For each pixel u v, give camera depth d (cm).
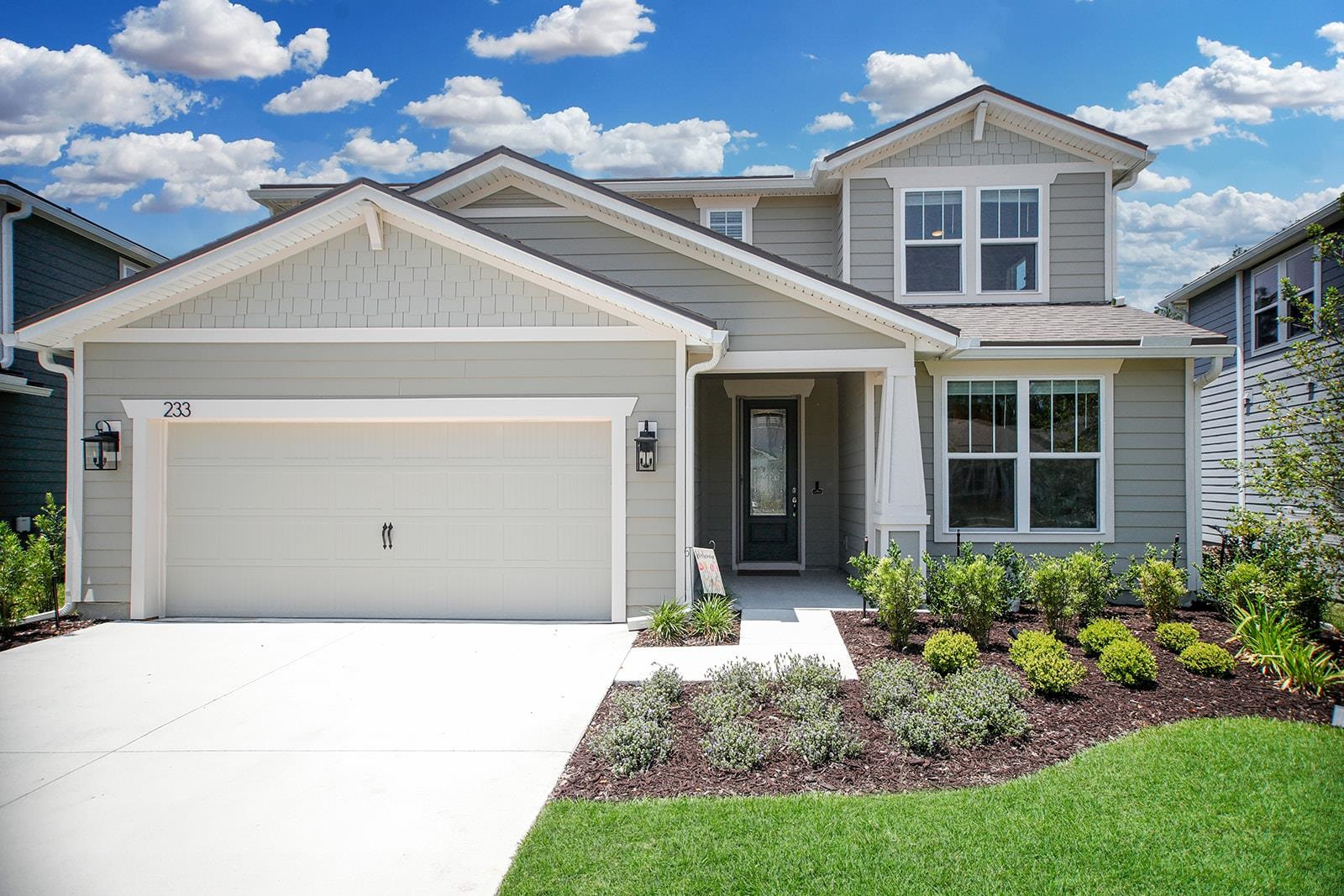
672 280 970
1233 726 524
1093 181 1139
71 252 1526
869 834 383
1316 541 775
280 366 878
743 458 1272
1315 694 594
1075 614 804
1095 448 998
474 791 451
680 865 358
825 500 1255
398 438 888
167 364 884
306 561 891
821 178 1177
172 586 897
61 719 573
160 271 843
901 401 930
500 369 865
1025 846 373
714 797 430
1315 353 755
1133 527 991
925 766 468
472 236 844
